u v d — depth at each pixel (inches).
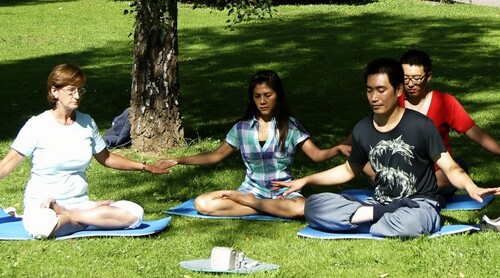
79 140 258.1
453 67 591.5
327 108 474.0
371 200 255.0
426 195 247.1
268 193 280.2
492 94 503.2
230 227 262.8
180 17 879.7
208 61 646.5
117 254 232.7
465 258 221.8
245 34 768.3
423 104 277.4
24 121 458.6
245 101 499.2
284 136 277.4
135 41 372.5
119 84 565.0
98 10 970.7
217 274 216.2
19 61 668.1
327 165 351.6
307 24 815.7
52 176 256.4
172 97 376.2
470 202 286.4
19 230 254.8
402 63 272.7
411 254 226.4
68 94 253.4
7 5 1036.5
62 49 722.8
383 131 247.4
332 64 614.9
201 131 421.4
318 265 221.3
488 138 277.0
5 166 254.4
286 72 589.9
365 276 212.4
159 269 219.9
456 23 802.2
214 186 320.5
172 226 264.1
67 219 247.6
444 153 241.3
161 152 373.7
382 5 952.3
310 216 252.4
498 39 708.7
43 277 214.4
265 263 225.0
